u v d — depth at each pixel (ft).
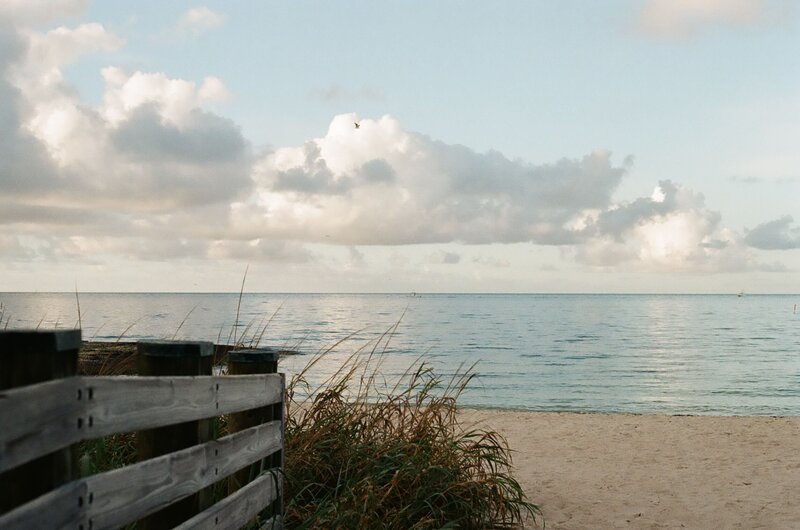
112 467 13.71
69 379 6.96
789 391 79.00
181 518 9.95
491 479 17.81
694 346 152.25
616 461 29.40
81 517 7.14
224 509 10.80
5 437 5.90
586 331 216.95
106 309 350.23
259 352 13.52
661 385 83.56
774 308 549.95
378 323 247.91
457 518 16.99
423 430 18.15
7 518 5.85
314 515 14.43
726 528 19.75
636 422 42.19
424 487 16.66
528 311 453.58
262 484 12.74
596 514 20.95
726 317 355.56
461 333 199.31
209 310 367.86
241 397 11.86
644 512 21.24
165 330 159.02
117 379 7.95
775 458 29.99
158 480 8.86
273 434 13.56
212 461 10.61
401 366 90.84
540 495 23.22
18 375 6.64
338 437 16.84
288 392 17.71
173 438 10.07
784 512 21.33
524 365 106.73
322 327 206.49
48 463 6.70
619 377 91.71
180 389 9.50
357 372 57.72
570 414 46.37
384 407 19.04
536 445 33.40
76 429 7.09
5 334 6.59
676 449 32.35
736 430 38.50
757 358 122.42
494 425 40.55
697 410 64.23
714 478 26.05
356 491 15.48
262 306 507.30
